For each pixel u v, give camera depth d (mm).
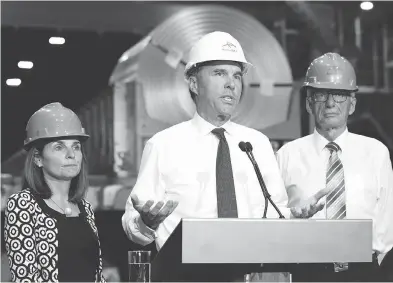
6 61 5957
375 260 4410
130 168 5953
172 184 3896
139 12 6059
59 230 3584
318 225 2453
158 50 6051
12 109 5945
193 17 6090
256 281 2600
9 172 5871
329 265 2902
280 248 2424
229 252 2389
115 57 6051
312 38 6191
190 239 2361
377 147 4660
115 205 5898
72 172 3762
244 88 6066
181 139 3957
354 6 6215
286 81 6125
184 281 2754
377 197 4578
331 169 4566
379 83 6195
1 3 5953
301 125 6109
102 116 5984
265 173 3904
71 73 6008
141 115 6004
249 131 4000
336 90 4570
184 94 6039
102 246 5820
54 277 3506
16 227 3510
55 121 3809
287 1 6148
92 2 6023
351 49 6207
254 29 6141
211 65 3764
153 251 5855
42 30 6016
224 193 3725
